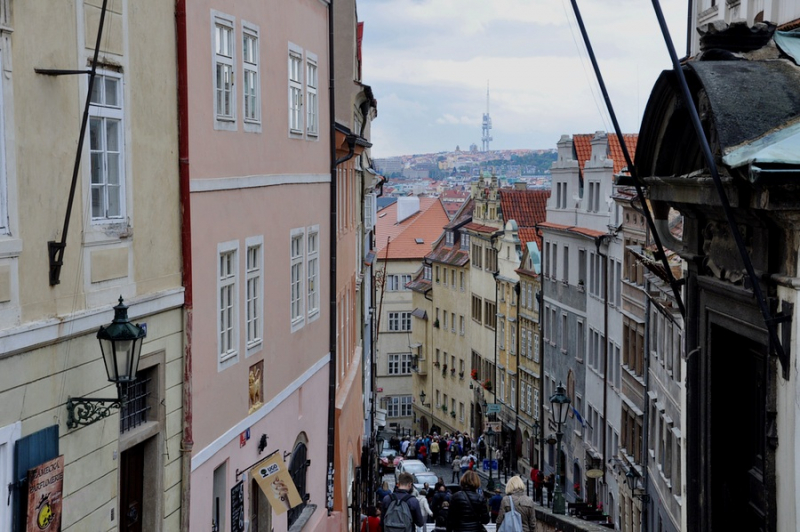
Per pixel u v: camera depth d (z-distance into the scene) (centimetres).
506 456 7375
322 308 2311
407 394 10600
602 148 5447
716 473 1125
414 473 5544
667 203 1173
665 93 1091
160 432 1310
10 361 948
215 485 1606
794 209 870
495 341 7762
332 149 2356
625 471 4538
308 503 2186
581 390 5706
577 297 5800
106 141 1158
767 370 955
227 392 1616
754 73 969
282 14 1936
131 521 1269
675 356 3206
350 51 3259
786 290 909
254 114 1773
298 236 2092
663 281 2542
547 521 2594
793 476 898
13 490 959
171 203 1346
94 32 1114
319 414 2291
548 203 6462
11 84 950
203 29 1493
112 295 1165
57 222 1034
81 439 1089
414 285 10175
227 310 1634
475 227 8275
